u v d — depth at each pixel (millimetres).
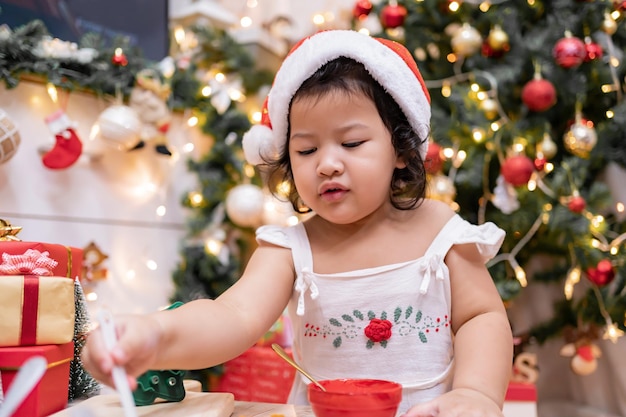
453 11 1663
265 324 677
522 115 1615
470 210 1669
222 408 620
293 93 731
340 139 690
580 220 1470
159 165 1693
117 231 1562
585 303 1586
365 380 564
